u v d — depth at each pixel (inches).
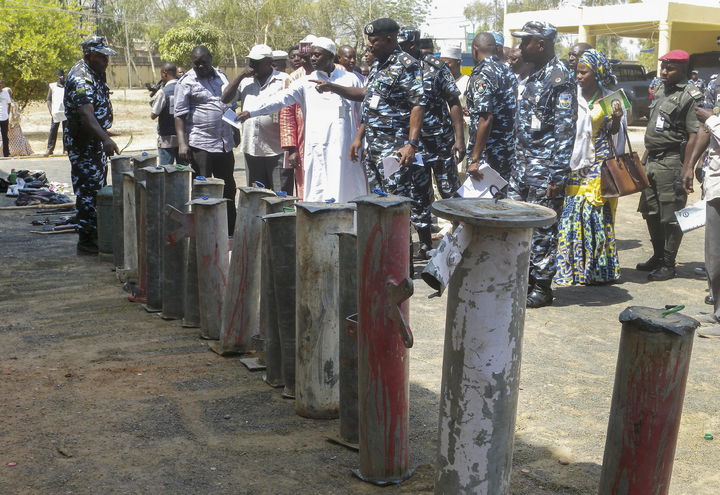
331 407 158.1
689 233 369.1
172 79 410.6
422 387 176.2
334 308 154.1
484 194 232.1
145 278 239.8
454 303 108.7
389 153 259.1
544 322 227.8
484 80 247.1
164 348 200.7
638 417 106.6
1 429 151.6
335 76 290.2
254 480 133.4
